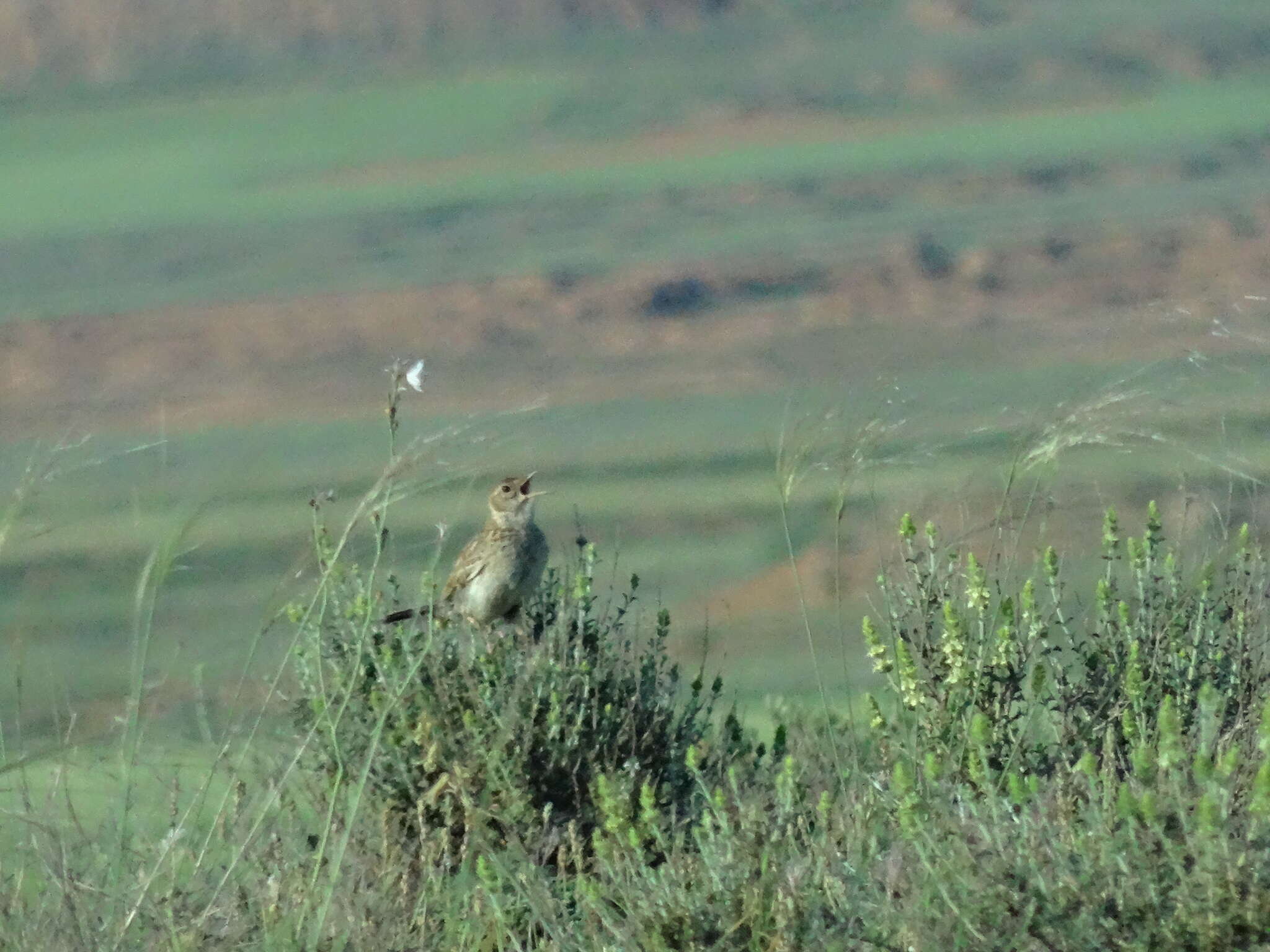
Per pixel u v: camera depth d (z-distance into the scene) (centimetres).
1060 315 17738
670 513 8838
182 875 2030
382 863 2177
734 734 2503
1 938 1881
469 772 2305
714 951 1866
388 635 2445
